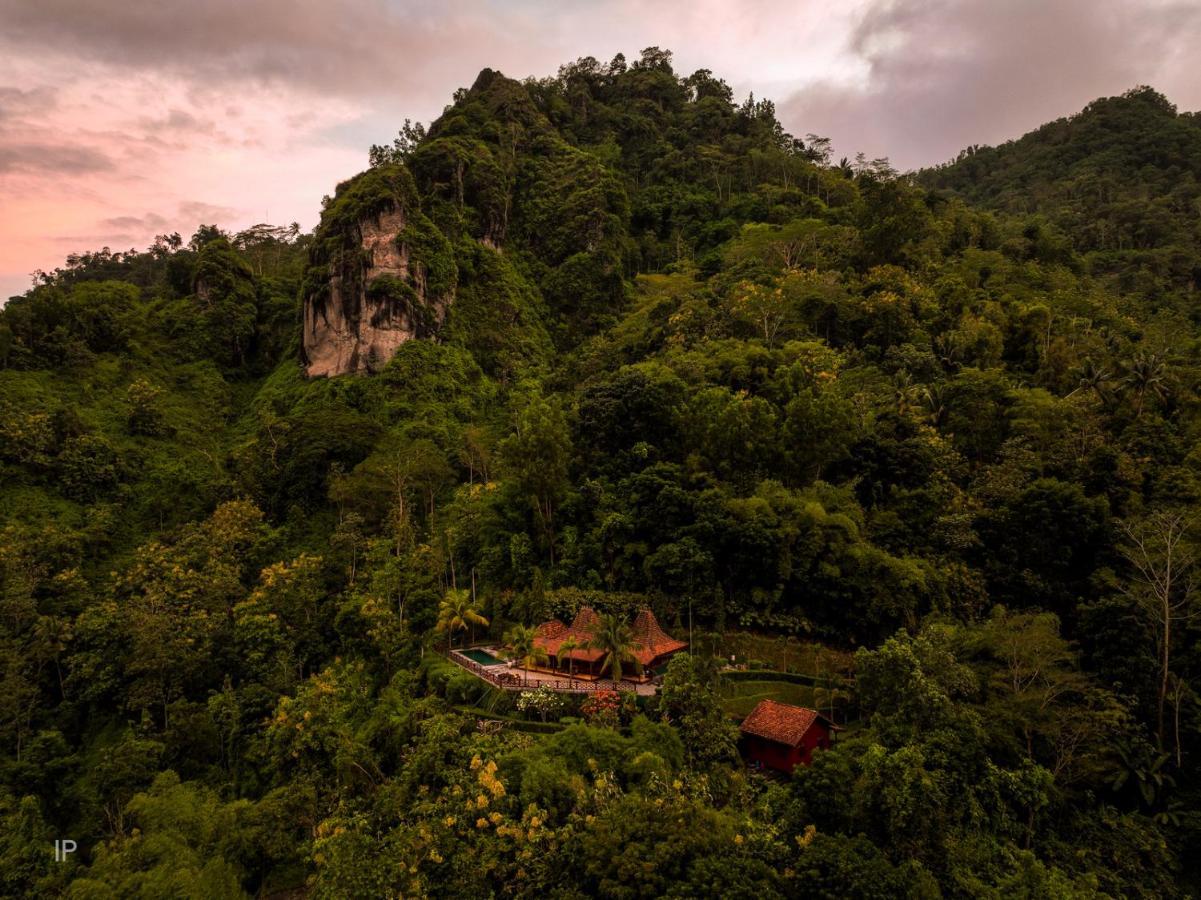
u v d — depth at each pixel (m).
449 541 68.50
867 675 39.31
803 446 59.56
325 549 77.19
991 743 37.22
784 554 51.47
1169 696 38.97
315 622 66.62
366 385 98.12
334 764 41.62
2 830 44.84
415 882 27.98
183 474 90.69
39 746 56.06
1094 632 44.47
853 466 61.97
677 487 56.69
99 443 87.88
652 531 57.22
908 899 25.59
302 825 40.28
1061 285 97.06
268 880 40.22
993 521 54.44
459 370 102.94
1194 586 41.56
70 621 67.50
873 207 100.00
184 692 61.44
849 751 35.59
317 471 85.31
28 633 64.06
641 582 56.00
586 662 49.25
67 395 96.19
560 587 57.91
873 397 67.56
